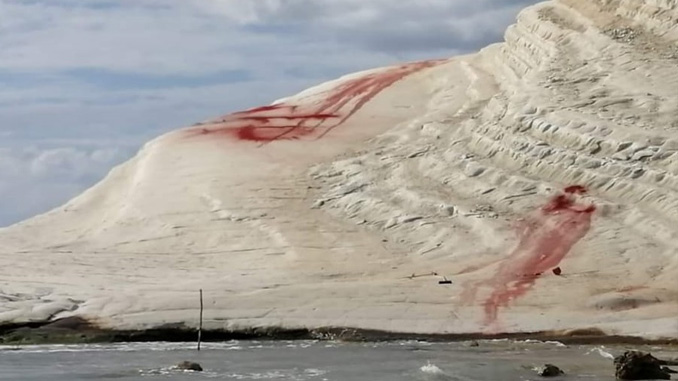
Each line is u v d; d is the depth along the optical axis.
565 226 76.00
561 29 108.88
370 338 60.75
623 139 82.31
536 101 92.56
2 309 64.69
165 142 110.06
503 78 113.88
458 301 64.44
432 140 99.88
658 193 76.38
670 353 53.44
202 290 67.88
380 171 94.50
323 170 97.06
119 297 66.56
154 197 94.44
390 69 129.88
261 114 118.38
